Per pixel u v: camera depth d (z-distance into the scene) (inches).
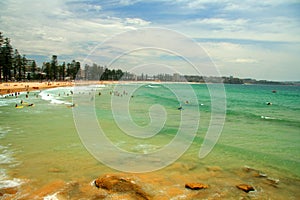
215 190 296.2
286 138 577.3
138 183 303.1
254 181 327.6
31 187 288.2
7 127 621.6
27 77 3528.5
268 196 285.6
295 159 418.3
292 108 1270.9
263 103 1560.0
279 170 368.2
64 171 339.0
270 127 724.7
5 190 279.9
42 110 951.6
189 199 271.0
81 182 304.2
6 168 346.9
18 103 1189.7
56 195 270.2
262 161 407.5
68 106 1093.1
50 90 2295.8
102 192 278.7
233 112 1064.8
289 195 288.4
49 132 570.6
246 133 633.0
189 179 326.6
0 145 459.8
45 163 368.8
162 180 318.3
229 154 443.5
